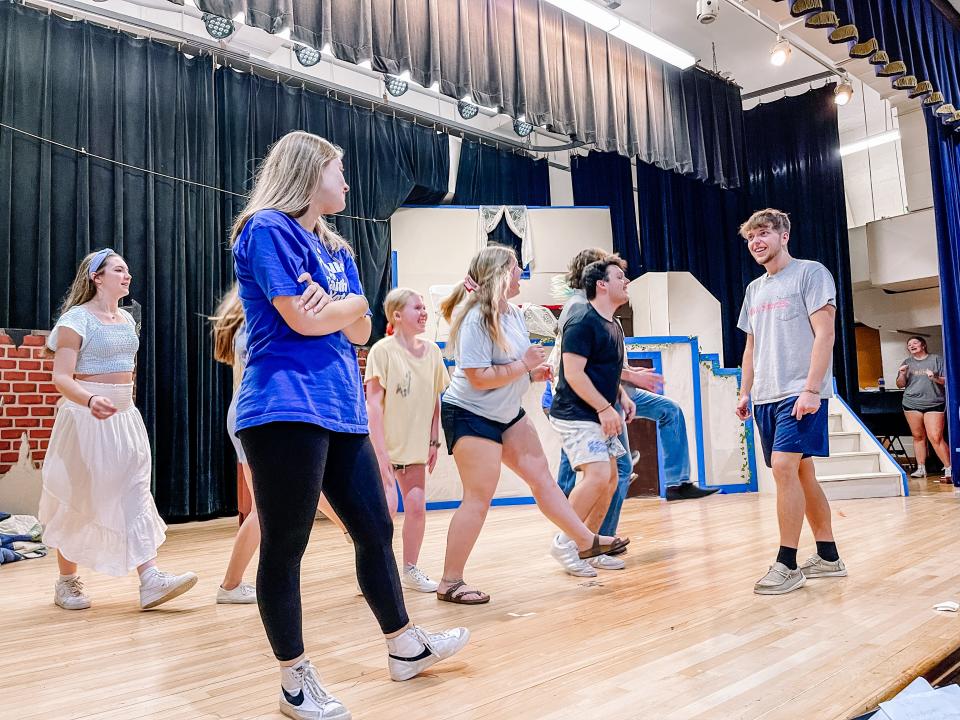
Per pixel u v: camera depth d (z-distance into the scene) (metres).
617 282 2.95
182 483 5.83
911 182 8.37
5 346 4.81
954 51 6.67
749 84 9.58
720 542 3.69
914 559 3.06
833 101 9.19
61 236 5.54
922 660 1.72
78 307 2.62
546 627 2.14
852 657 1.75
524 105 5.93
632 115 7.06
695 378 6.34
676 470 3.80
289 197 1.55
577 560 2.95
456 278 8.24
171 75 6.21
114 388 2.63
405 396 2.81
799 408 2.55
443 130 8.53
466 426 2.57
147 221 5.89
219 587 2.71
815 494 2.74
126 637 2.21
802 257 9.29
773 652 1.82
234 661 1.92
